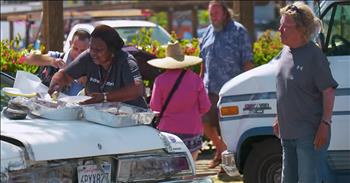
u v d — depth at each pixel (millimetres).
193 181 12688
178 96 16766
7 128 11602
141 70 19750
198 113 17188
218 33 20406
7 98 13414
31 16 56906
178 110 16891
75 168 11500
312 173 13383
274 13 87875
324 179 14891
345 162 15367
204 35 20938
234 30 20266
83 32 16469
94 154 11555
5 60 22969
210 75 20453
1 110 13188
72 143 11430
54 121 12336
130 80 13500
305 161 13359
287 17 13203
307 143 13320
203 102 17125
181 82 16844
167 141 12578
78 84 15609
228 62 20234
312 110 13305
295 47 13383
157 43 26391
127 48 19828
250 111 16266
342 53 15773
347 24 16062
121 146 11914
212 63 20406
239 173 16766
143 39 28156
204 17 83688
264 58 26406
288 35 13266
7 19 63312
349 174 15398
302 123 13352
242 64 20391
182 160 12633
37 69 22891
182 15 78688
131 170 12008
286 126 13508
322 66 13156
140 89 13602
